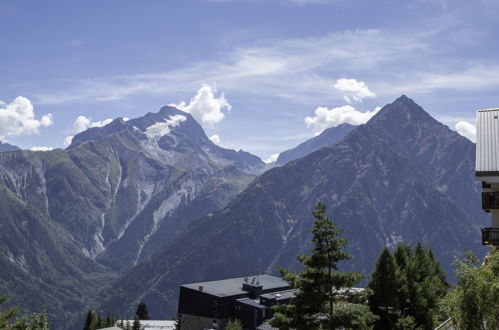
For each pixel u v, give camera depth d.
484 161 46.91
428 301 67.44
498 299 28.55
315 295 45.38
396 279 64.12
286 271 47.88
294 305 47.22
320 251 46.16
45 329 70.56
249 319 130.62
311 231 46.69
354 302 47.31
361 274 46.31
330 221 46.38
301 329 46.22
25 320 61.81
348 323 44.41
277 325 47.25
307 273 46.16
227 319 133.50
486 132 49.97
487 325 28.92
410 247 80.50
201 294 136.75
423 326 64.12
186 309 139.50
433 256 86.94
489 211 48.44
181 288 141.62
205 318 135.12
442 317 66.56
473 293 29.58
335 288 46.62
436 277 73.56
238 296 137.38
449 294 32.56
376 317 45.97
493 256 32.34
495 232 44.72
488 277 30.02
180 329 140.00
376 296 64.44
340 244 46.12
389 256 65.38
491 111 52.69
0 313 50.28
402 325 60.25
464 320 29.64
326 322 45.66
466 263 32.78
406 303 64.81
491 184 48.31
